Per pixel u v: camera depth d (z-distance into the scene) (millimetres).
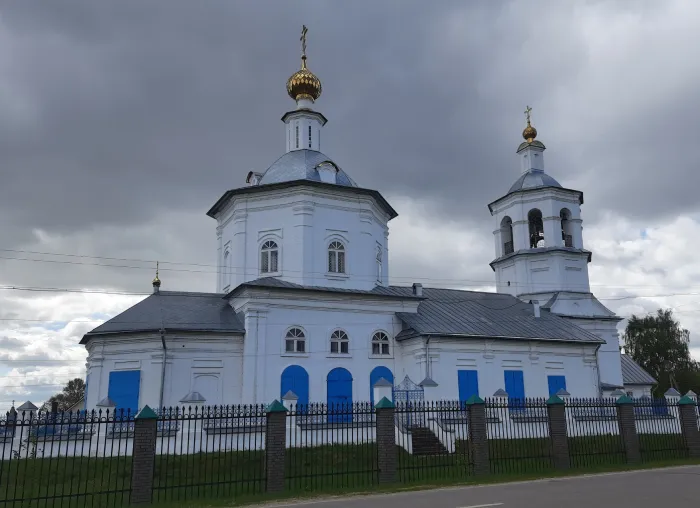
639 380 46875
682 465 20781
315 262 30781
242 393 27594
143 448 14992
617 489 14844
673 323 70812
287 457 21359
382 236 35156
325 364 29203
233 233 32406
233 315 30062
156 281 33125
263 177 33812
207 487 17266
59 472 19250
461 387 31297
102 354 28156
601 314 40219
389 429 17703
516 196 41406
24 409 22109
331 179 32562
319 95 37250
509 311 37500
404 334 31312
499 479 17547
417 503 13352
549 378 34625
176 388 27406
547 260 40094
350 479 18156
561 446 20078
